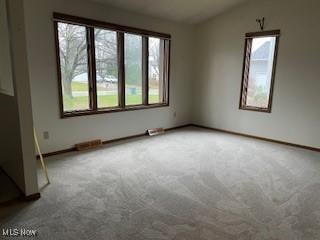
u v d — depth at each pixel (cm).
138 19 436
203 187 269
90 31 375
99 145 409
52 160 341
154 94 502
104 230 194
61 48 353
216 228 199
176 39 513
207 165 333
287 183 282
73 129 379
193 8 454
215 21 509
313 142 411
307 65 401
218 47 514
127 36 429
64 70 362
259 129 474
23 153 226
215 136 488
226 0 438
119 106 439
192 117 587
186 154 376
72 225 199
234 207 230
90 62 385
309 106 408
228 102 514
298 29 402
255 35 453
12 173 267
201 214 218
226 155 375
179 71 536
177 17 483
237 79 493
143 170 312
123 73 429
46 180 279
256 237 189
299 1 396
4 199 235
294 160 357
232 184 277
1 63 258
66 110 373
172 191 259
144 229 196
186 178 291
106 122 421
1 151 294
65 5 341
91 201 236
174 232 193
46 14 326
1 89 270
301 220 211
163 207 228
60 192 252
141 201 238
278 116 445
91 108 400
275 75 439
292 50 414
